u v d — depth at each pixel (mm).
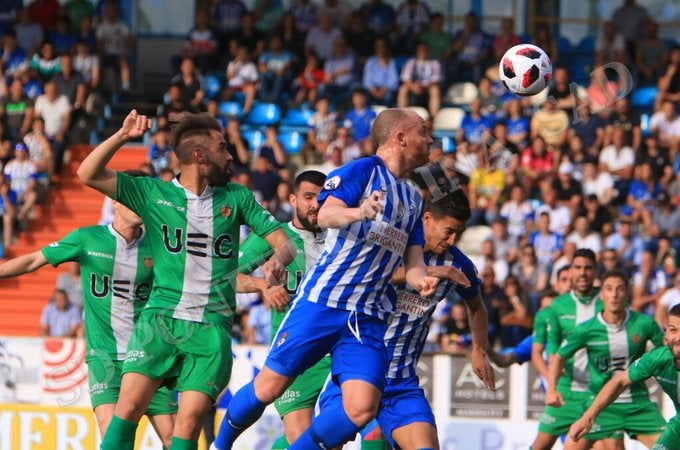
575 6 55375
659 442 20141
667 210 40812
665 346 19781
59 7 52250
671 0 55250
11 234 44125
